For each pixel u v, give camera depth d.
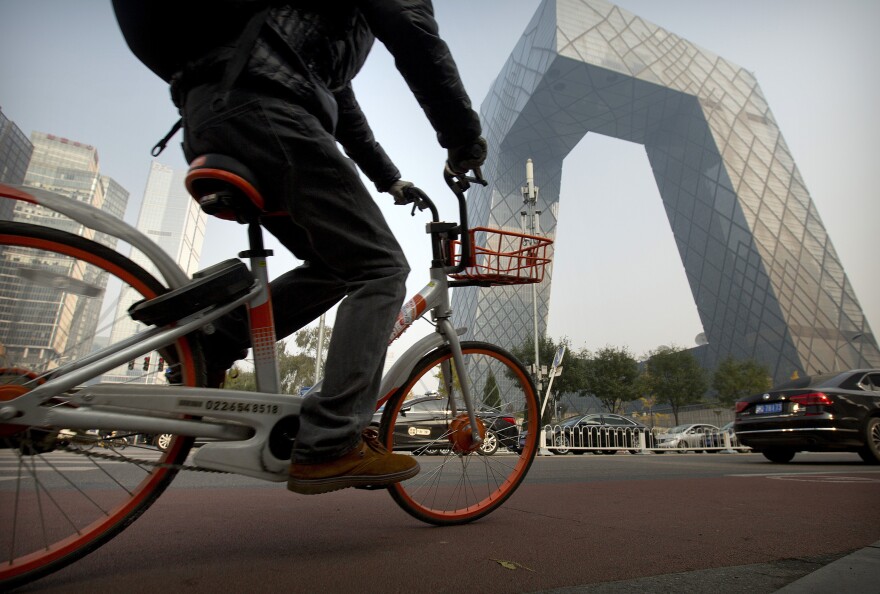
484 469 2.09
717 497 2.91
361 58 1.59
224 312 1.34
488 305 69.69
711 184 93.31
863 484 3.73
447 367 2.00
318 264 1.71
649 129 108.06
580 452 15.79
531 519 2.07
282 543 1.57
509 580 1.21
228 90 1.26
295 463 1.30
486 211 83.62
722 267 89.12
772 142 98.38
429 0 1.42
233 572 1.24
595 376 32.91
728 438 17.48
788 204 89.44
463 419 2.00
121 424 1.16
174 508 2.27
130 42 1.31
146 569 1.26
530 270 2.05
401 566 1.31
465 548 1.53
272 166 1.29
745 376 40.12
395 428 1.86
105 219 1.23
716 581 1.24
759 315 80.44
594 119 101.31
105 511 1.22
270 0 1.32
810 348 75.50
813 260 84.06
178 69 1.35
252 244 1.44
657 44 98.00
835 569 1.35
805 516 2.27
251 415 1.32
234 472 1.29
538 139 99.81
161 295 1.25
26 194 1.16
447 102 1.47
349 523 1.92
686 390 37.91
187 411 1.25
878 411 6.82
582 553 1.50
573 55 86.12
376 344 1.41
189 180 1.28
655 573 1.30
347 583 1.16
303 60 1.33
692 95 95.94
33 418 1.07
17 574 1.10
